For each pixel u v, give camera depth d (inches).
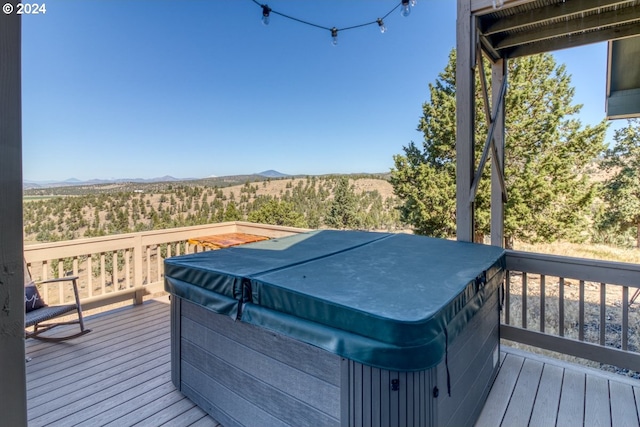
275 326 63.6
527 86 404.2
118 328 135.2
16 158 28.2
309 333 58.2
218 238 199.0
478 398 78.2
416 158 473.4
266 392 69.0
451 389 62.4
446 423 60.3
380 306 54.6
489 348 86.7
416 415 51.9
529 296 264.7
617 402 83.9
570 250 406.0
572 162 401.7
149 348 117.2
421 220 449.1
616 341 170.1
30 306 117.5
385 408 52.1
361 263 84.8
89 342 122.0
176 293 86.4
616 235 430.0
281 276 71.9
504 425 75.9
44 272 135.2
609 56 154.3
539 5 104.7
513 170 402.0
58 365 105.1
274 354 67.2
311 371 61.2
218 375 79.2
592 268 98.3
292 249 104.4
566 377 95.3
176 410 83.3
